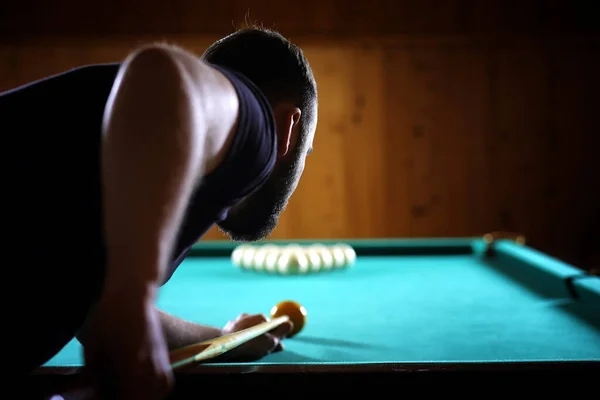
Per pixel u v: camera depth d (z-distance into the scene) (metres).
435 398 1.01
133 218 0.58
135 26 5.55
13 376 0.77
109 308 0.57
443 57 5.67
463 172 5.71
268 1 5.61
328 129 5.69
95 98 0.80
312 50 5.66
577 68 5.64
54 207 0.76
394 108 5.69
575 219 5.68
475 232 5.72
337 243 3.34
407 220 5.72
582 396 1.02
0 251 0.74
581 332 1.60
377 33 5.64
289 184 1.06
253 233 1.11
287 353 1.41
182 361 0.97
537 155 5.69
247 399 1.00
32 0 5.48
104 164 0.61
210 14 5.59
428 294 2.21
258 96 0.80
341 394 1.00
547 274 2.26
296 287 2.42
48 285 0.76
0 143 0.78
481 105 5.68
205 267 2.98
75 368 1.02
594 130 5.65
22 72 5.51
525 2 5.61
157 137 0.59
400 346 1.48
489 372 1.01
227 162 0.75
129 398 0.57
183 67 0.64
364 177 5.70
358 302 2.09
